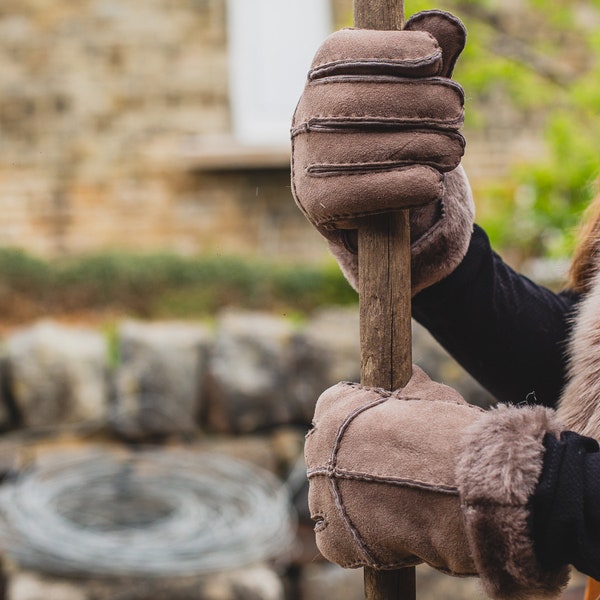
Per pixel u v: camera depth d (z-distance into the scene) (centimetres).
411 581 86
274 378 325
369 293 87
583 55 480
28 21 500
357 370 327
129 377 319
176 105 508
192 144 505
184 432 321
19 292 429
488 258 102
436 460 75
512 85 372
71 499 289
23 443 309
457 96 82
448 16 84
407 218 88
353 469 78
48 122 501
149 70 506
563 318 106
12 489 288
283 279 430
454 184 96
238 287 432
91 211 502
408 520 76
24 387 312
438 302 101
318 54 83
